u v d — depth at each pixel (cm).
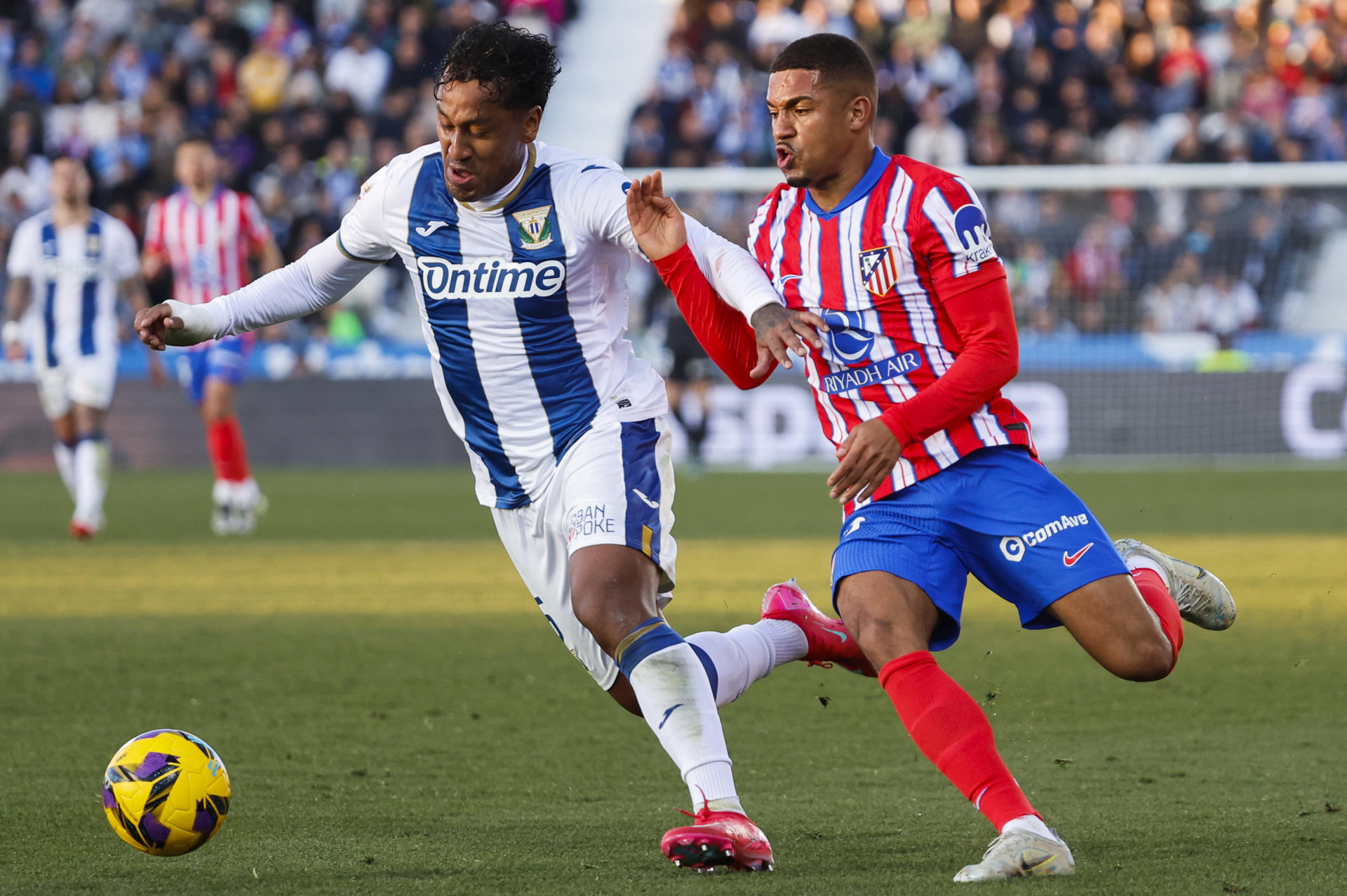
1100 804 1342
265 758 1566
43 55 7319
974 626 2538
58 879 1099
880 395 1249
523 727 1739
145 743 1143
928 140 6638
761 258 1303
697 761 1136
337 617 2623
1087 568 1207
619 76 7919
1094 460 5822
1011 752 1598
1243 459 5788
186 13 7481
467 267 1242
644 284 6384
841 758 1582
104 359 3716
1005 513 1221
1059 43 7156
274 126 6869
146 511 4509
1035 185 4934
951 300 1197
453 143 1177
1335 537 3628
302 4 7512
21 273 3675
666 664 1159
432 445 6088
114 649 2289
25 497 4978
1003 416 1242
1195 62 7225
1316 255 6153
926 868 1116
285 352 6100
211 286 3866
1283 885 1046
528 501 1290
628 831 1253
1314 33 7150
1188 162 6300
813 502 4650
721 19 7431
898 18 7294
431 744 1639
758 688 2002
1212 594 1427
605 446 1238
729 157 6850
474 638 2400
